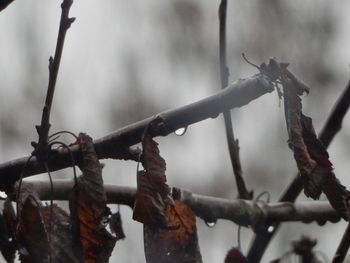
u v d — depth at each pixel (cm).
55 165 87
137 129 86
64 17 84
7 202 86
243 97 85
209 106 85
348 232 92
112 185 96
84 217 86
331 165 85
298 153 85
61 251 86
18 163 88
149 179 86
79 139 87
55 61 85
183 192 98
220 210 100
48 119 86
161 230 86
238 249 96
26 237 85
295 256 102
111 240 86
